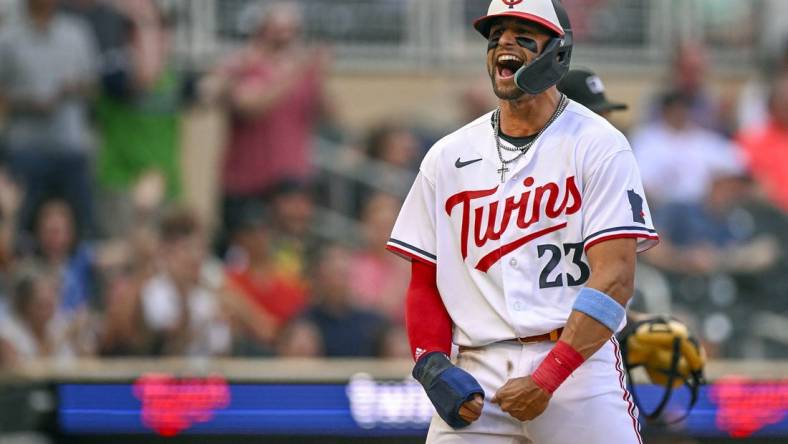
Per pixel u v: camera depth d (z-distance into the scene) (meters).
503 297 13.42
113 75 33.12
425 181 13.98
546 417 13.22
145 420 21.27
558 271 13.28
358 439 21.33
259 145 34.16
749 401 20.86
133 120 33.38
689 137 35.16
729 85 39.31
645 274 33.19
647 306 32.62
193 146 34.47
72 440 21.38
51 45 32.34
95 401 21.30
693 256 34.16
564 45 13.24
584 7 39.41
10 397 21.14
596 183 13.08
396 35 38.75
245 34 37.06
